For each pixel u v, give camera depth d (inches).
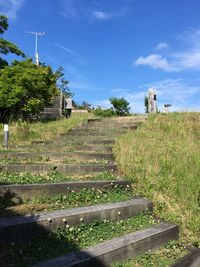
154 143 247.6
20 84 504.1
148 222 134.2
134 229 122.7
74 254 90.4
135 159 208.5
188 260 109.7
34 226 99.3
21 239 95.1
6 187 121.2
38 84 523.8
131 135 289.3
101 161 213.0
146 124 343.9
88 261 87.0
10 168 157.9
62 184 140.2
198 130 288.8
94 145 271.1
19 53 798.5
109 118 440.1
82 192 147.8
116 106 813.2
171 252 116.7
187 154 211.0
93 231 114.0
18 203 122.6
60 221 107.5
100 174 184.4
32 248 91.5
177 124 316.2
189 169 185.8
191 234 133.4
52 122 488.7
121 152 231.3
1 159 182.5
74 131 365.7
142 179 176.6
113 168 195.8
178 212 147.3
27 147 234.1
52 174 168.7
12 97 502.3
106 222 124.2
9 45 759.1
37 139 310.7
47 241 99.0
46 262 82.4
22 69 534.9
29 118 577.6
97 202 140.1
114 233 115.2
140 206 143.6
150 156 213.2
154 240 116.5
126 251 102.6
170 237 126.2
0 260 79.9
